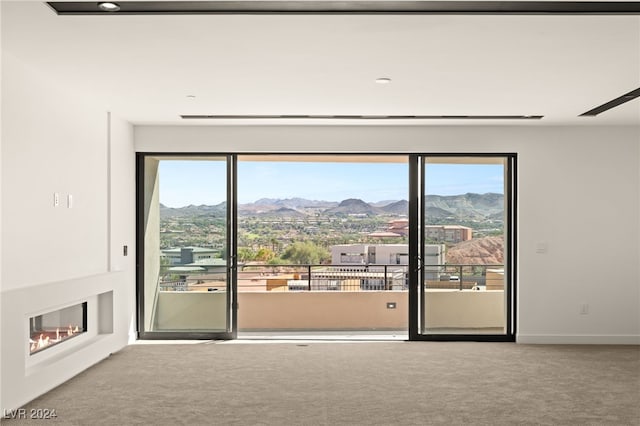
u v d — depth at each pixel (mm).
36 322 5055
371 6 3484
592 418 4555
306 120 7281
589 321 7617
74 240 5793
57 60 4656
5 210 4504
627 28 3861
